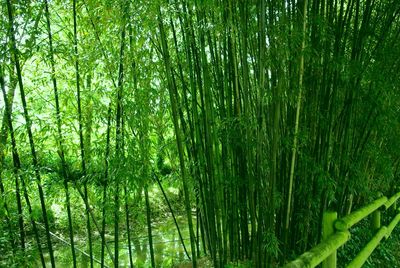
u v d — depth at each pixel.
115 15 2.98
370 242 3.21
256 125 3.20
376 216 3.87
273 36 3.02
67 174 3.41
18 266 2.98
